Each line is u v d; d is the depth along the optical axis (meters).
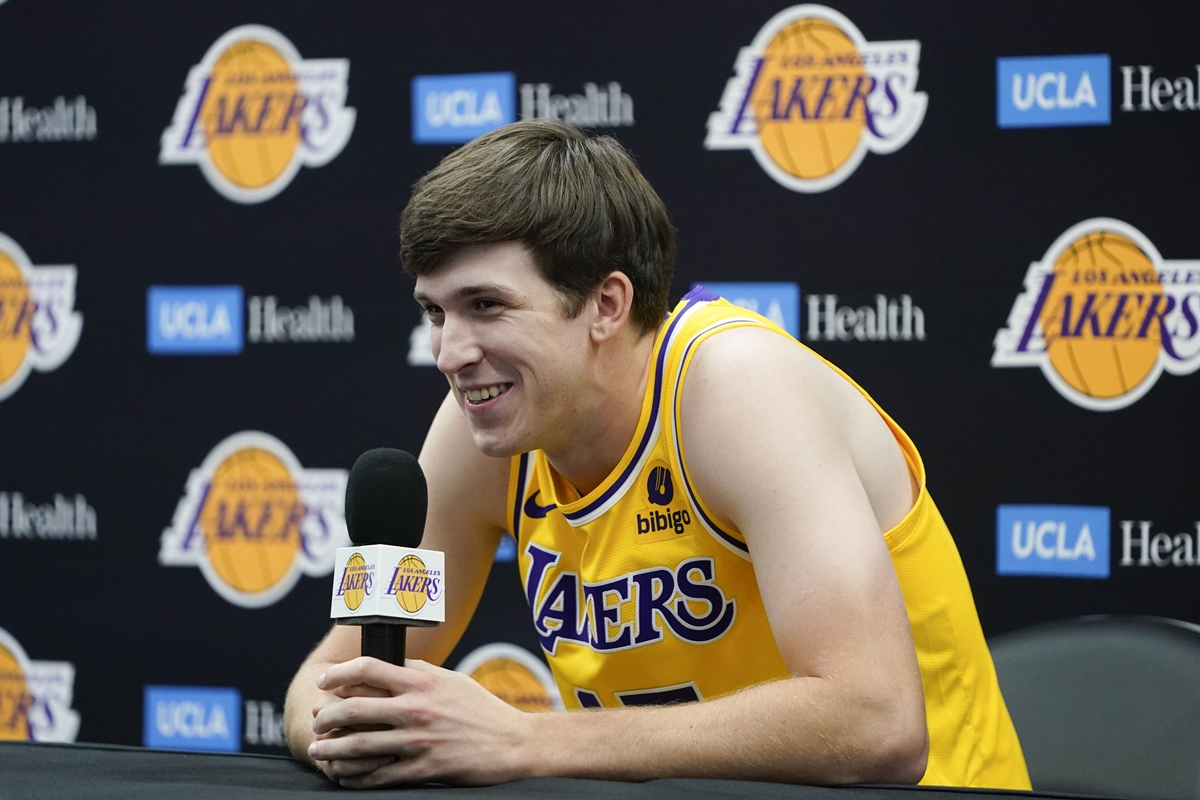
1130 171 4.61
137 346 5.42
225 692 5.33
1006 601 4.70
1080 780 3.00
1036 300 4.68
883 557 2.26
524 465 2.90
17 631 5.48
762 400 2.38
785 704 2.12
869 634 2.16
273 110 5.31
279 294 5.30
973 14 4.71
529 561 2.91
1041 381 4.68
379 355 5.22
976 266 4.72
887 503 2.85
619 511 2.67
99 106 5.46
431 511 3.07
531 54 5.07
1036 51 4.67
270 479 5.31
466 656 5.12
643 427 2.61
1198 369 4.57
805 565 2.22
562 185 2.39
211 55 5.36
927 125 4.75
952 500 4.73
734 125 4.89
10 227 5.52
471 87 5.14
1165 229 4.59
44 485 5.48
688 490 2.55
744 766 2.10
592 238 2.40
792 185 4.86
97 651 5.43
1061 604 4.65
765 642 2.62
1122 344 4.62
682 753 2.11
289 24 5.29
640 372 2.62
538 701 5.07
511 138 2.44
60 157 5.49
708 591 2.62
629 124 4.98
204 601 5.36
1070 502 4.65
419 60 5.18
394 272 5.21
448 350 2.35
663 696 2.75
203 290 5.36
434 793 1.86
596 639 2.75
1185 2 4.58
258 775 2.12
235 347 5.34
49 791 1.80
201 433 5.37
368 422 5.23
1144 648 3.04
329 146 5.27
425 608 2.11
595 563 2.72
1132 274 4.61
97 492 5.44
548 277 2.36
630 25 4.98
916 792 1.86
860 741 2.09
